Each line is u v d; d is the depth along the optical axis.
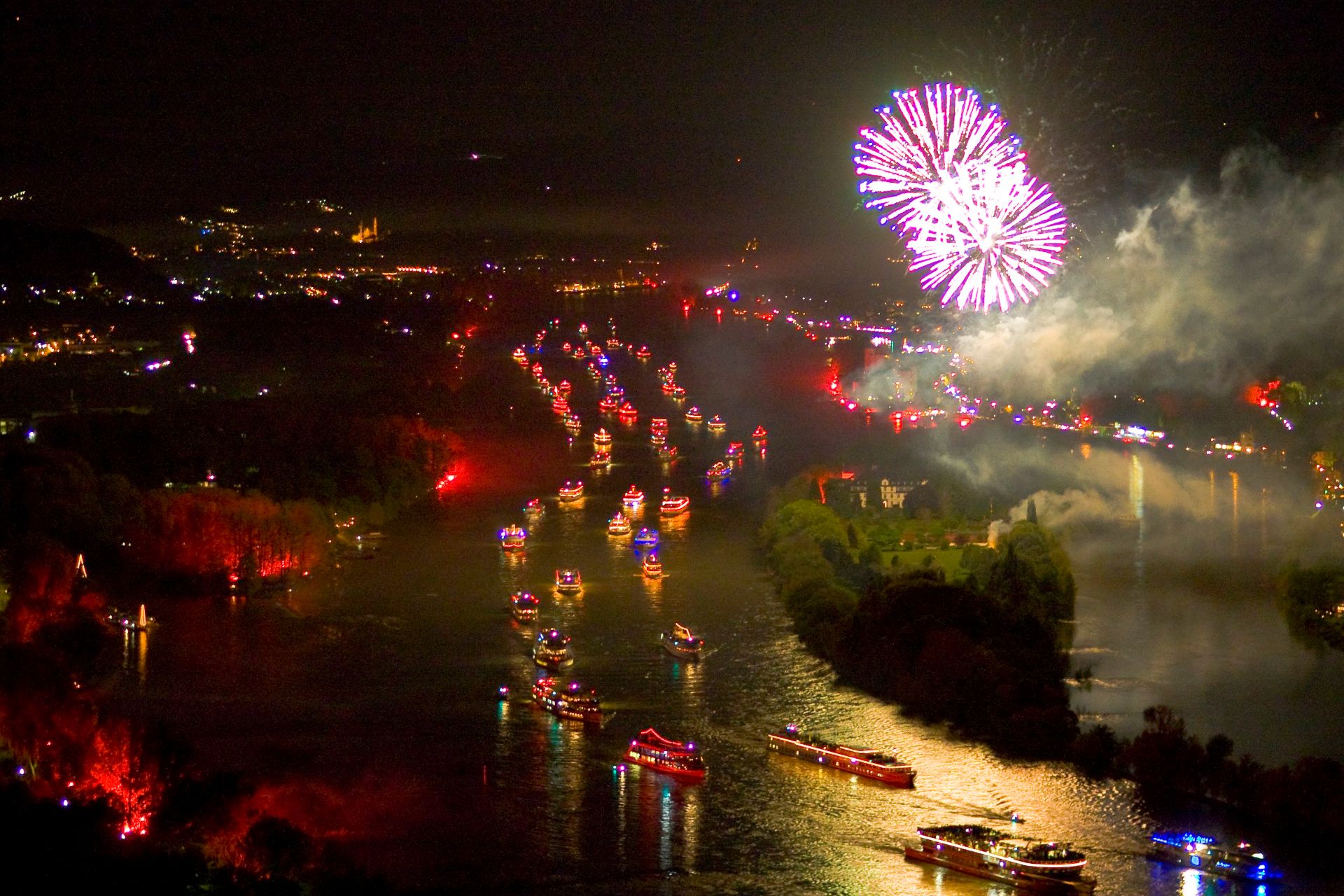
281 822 198.88
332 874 194.88
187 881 181.88
